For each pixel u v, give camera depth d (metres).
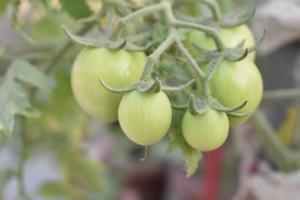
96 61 0.44
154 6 0.45
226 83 0.44
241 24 0.46
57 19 0.59
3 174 0.63
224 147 0.93
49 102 0.64
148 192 1.27
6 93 0.50
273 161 0.65
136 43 0.45
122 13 0.47
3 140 0.64
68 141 0.68
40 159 0.95
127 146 1.08
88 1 0.54
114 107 0.44
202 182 1.13
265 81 0.66
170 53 0.45
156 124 0.41
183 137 0.43
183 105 0.42
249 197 0.65
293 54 0.64
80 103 0.45
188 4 0.56
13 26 0.55
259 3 0.64
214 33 0.44
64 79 0.62
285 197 0.62
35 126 0.65
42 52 0.59
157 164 1.23
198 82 0.42
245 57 0.44
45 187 0.70
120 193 1.11
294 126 0.64
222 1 0.52
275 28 0.62
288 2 0.62
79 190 0.75
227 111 0.42
